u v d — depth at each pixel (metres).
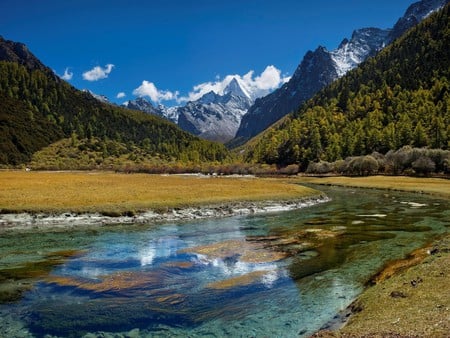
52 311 17.00
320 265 23.88
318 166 152.25
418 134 141.75
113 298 18.61
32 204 44.38
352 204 57.97
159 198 51.78
